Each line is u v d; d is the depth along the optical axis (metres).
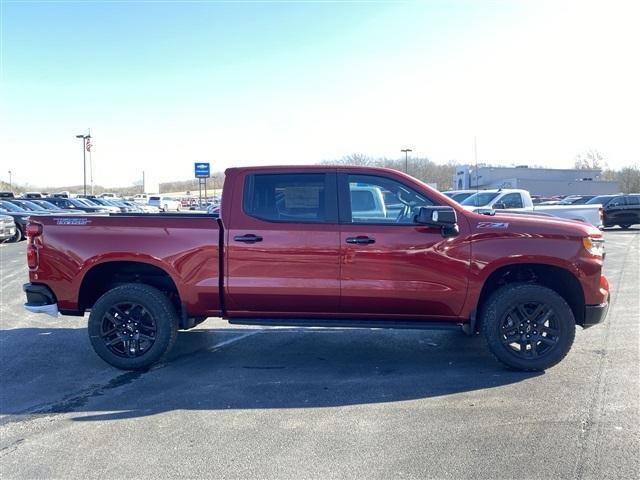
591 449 3.63
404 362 5.62
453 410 4.32
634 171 70.62
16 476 3.36
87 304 5.63
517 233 5.09
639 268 12.05
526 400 4.50
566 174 73.12
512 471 3.36
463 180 64.44
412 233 5.12
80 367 5.56
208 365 5.58
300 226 5.20
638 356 5.66
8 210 24.03
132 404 4.53
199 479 3.31
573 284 5.22
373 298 5.16
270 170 5.35
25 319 7.75
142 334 5.43
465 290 5.14
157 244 5.29
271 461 3.52
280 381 5.07
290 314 5.36
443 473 3.35
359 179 5.30
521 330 5.20
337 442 3.78
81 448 3.73
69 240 5.38
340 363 5.61
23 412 4.38
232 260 5.24
